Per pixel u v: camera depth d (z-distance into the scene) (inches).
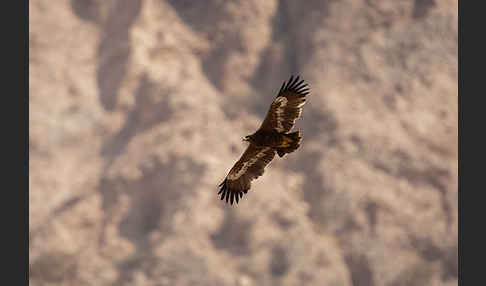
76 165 2608.3
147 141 2474.2
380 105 2640.3
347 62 2709.2
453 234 2423.7
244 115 2608.3
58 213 2418.8
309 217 2368.4
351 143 2511.1
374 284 2283.5
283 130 554.6
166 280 2164.1
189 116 2496.3
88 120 2694.4
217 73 2706.7
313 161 2477.9
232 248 2223.2
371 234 2348.7
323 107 2586.1
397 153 2522.1
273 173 2413.9
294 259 2201.0
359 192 2406.5
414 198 2455.7
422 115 2650.1
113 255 2281.0
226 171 2347.4
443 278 2356.1
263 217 2261.3
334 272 2220.7
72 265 2290.8
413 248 2363.4
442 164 2541.8
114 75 2728.8
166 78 2610.7
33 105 2733.8
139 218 2347.4
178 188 2314.2
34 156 2647.6
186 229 2229.3
